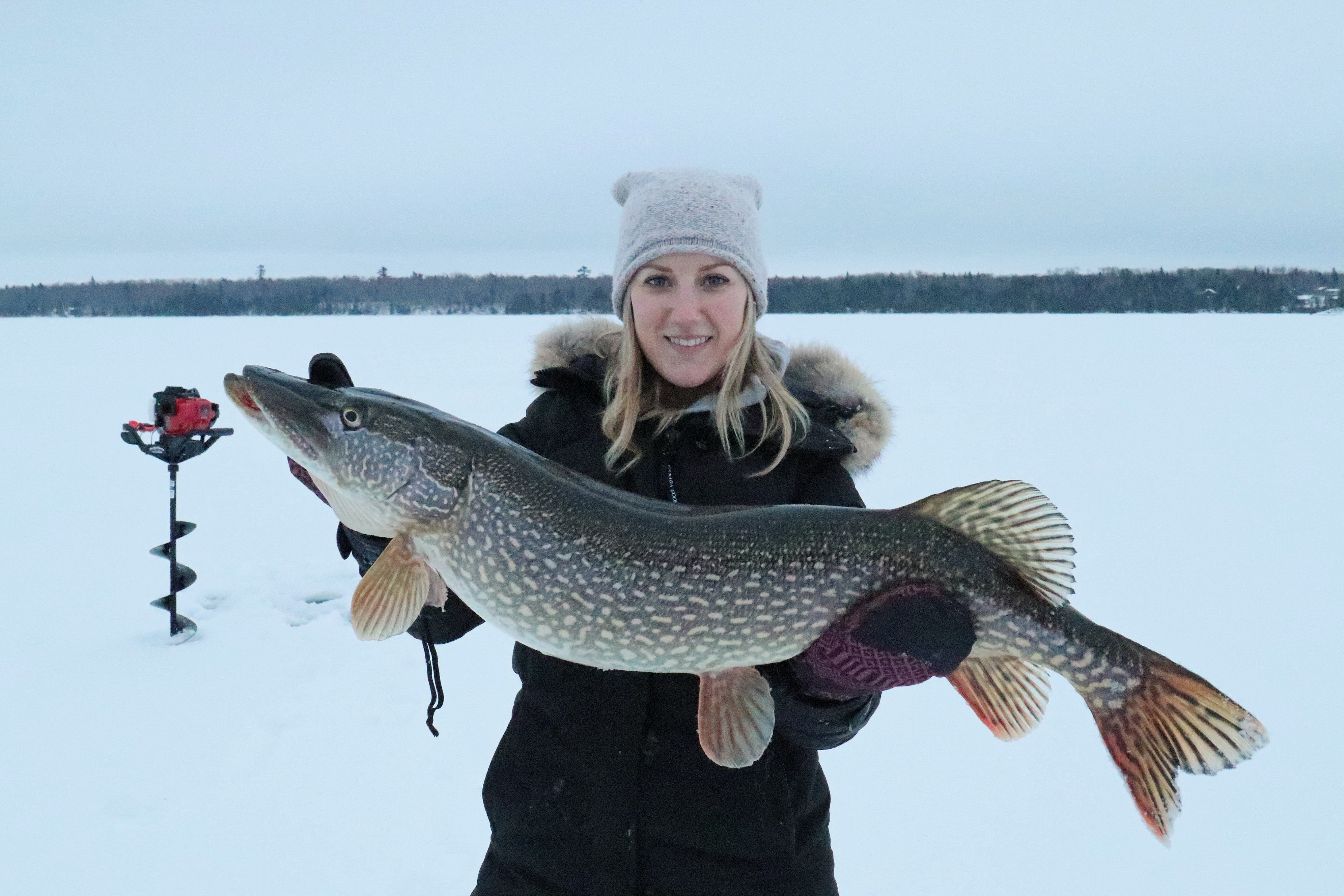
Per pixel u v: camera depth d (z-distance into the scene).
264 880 2.50
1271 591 4.43
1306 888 2.38
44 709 3.43
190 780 2.97
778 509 1.64
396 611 1.74
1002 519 1.64
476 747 3.21
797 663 1.61
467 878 2.53
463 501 1.73
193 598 4.65
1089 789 2.91
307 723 3.37
